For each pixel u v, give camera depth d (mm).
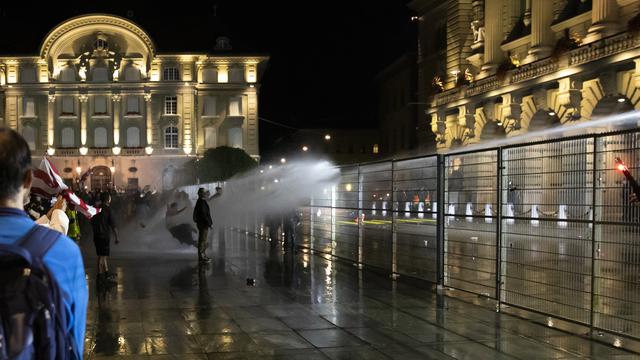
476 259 11664
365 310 9961
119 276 14008
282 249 20688
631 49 29594
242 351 7547
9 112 76062
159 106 76938
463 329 8609
